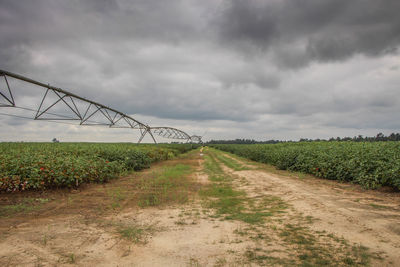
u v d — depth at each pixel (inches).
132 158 714.2
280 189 404.2
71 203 315.6
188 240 193.2
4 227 219.9
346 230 197.8
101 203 320.5
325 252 160.7
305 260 150.4
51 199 331.9
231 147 2230.6
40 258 157.5
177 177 569.9
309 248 168.6
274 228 215.3
